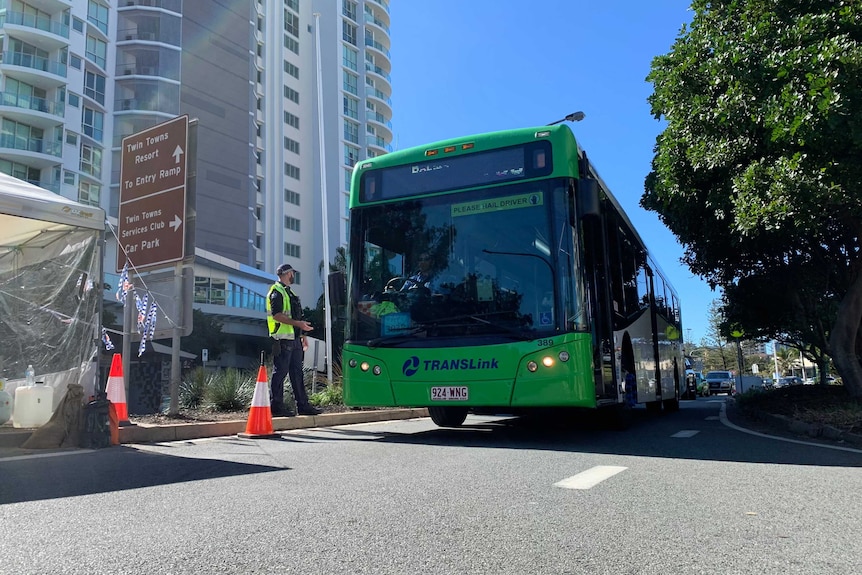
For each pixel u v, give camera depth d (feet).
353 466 18.88
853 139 26.91
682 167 36.52
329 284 27.84
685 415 44.34
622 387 28.99
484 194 25.66
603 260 27.35
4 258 29.50
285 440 25.59
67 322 26.66
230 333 159.22
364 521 12.64
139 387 46.29
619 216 33.01
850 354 36.09
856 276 36.47
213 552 10.68
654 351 41.42
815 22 29.53
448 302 25.11
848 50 27.58
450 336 24.67
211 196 173.99
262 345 171.12
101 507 13.67
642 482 16.63
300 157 223.51
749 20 32.71
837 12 29.63
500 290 24.44
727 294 54.80
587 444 24.56
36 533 11.73
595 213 24.30
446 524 12.47
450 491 15.38
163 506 13.78
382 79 249.55
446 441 25.30
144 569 9.86
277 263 208.95
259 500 14.35
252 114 191.21
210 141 175.52
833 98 26.96
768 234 38.22
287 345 31.73
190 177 30.48
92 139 152.87
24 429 24.08
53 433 22.66
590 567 10.16
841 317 36.58
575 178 24.93
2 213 23.25
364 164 28.35
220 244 175.01
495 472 17.93
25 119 139.85
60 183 142.10
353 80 240.73
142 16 164.86
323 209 65.62
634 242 37.27
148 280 31.65
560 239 24.09
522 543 11.32
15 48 140.36
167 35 166.81
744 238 39.50
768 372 284.82
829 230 39.50
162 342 76.54
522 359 23.45
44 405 24.86
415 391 24.82
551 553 10.80
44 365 26.89
